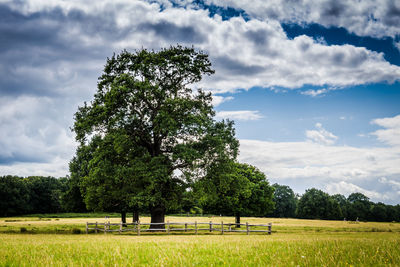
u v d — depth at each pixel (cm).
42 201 11856
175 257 923
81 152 4438
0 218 9638
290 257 892
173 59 3353
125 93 3144
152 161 3031
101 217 10162
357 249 1112
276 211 14162
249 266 781
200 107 3384
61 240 1867
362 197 15438
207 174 3331
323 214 12888
